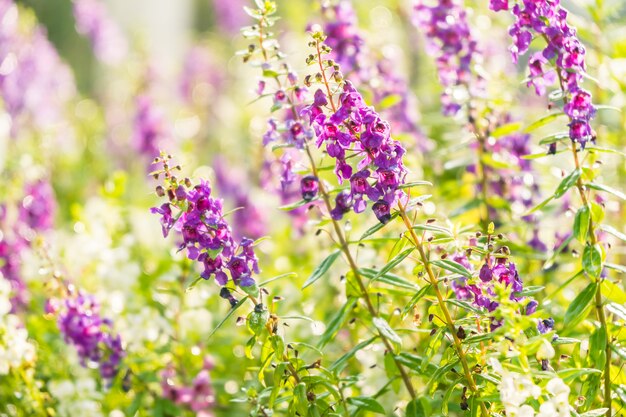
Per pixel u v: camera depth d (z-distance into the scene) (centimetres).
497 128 593
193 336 630
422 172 700
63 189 1082
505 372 369
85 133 1338
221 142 1267
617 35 679
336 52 638
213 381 593
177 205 409
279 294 664
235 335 622
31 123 1130
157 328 613
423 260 418
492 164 600
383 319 443
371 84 688
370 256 618
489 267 414
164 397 588
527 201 625
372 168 392
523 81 449
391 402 555
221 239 412
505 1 437
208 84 1423
